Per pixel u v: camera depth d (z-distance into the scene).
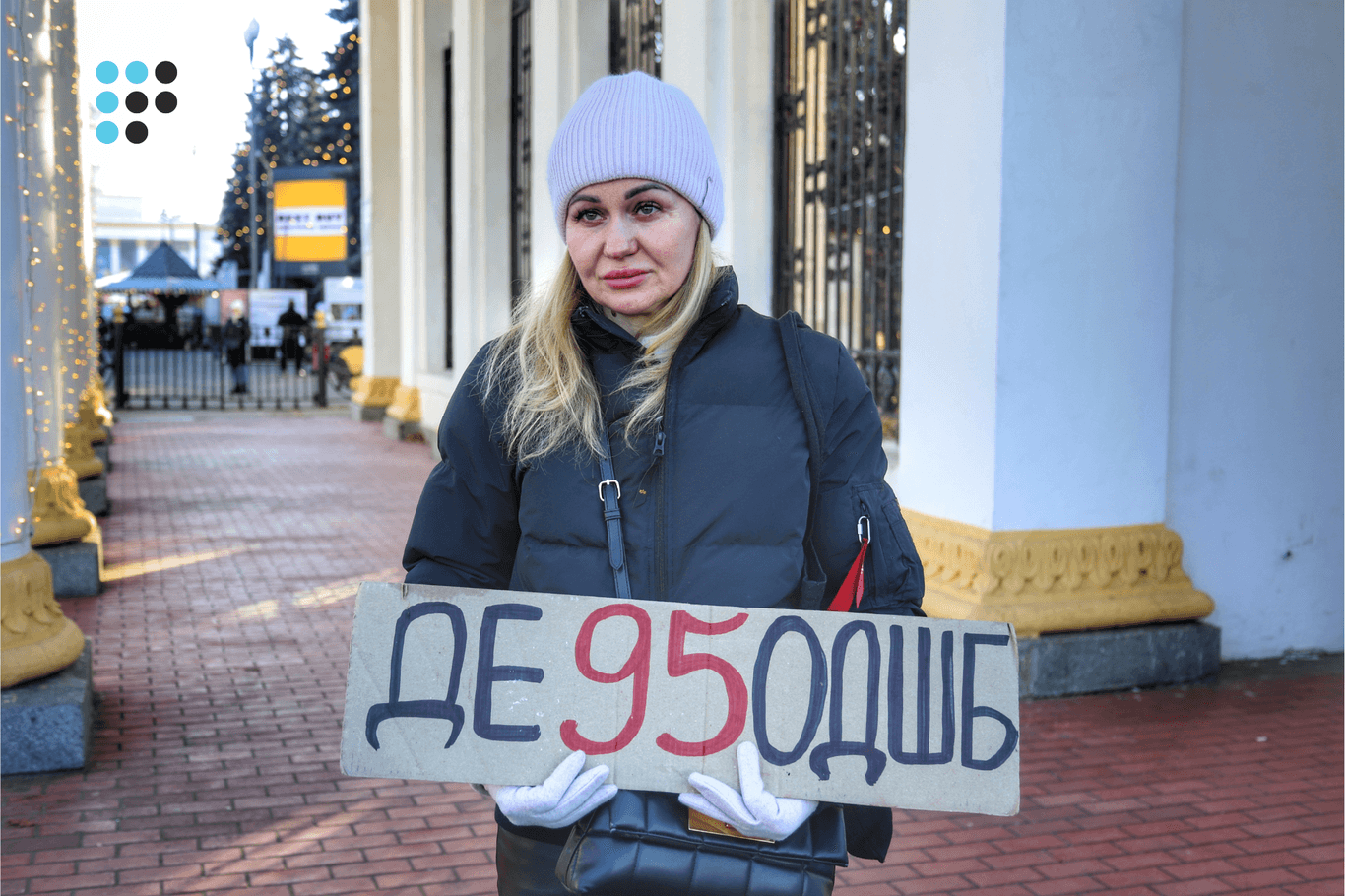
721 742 1.52
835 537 1.60
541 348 1.60
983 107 4.98
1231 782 4.13
